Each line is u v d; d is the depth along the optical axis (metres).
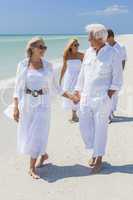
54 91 6.55
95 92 6.41
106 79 6.40
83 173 6.44
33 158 6.32
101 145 6.48
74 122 9.79
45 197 5.55
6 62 25.58
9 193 5.70
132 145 7.82
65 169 6.62
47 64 6.33
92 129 6.62
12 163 6.89
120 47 9.77
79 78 6.76
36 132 6.22
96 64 6.36
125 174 6.36
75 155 7.28
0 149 7.65
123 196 5.54
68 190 5.78
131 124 9.54
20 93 6.25
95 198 5.49
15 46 54.19
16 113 6.34
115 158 7.09
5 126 9.35
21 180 6.17
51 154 7.34
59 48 47.75
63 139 8.27
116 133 8.72
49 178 6.25
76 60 9.70
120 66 6.39
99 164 6.50
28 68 6.19
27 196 5.59
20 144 6.33
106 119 6.46
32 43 6.14
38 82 6.14
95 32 6.23
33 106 6.18
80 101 6.62
